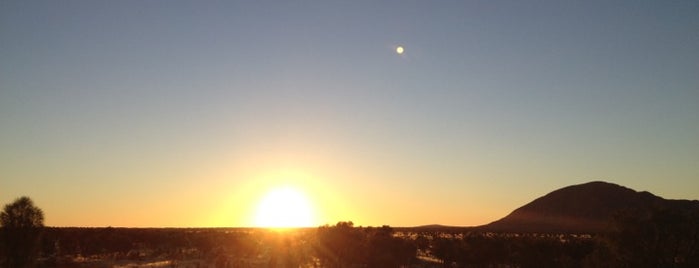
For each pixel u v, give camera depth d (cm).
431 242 6919
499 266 5984
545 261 5647
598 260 3731
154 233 9344
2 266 3797
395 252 6134
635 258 3516
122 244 7531
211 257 6475
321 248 6544
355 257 6006
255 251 7356
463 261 6072
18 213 3884
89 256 6519
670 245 3500
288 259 5956
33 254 3922
